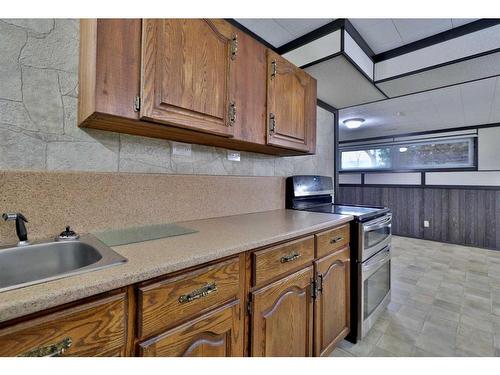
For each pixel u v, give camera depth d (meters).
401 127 4.77
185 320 0.81
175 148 1.46
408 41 2.08
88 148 1.13
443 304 2.32
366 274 1.80
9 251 0.85
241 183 1.80
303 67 1.98
